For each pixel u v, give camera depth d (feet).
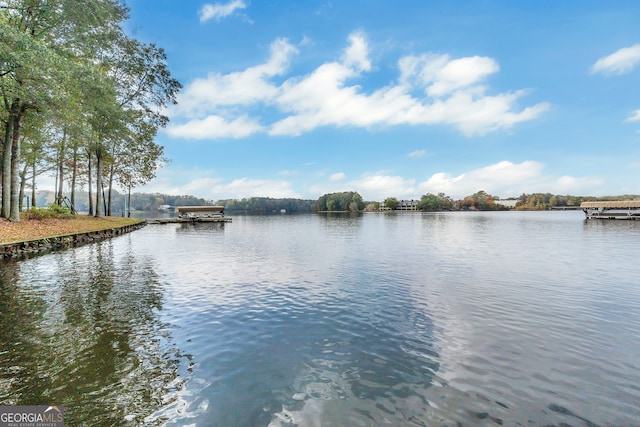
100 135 90.99
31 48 49.93
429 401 13.46
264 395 13.89
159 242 76.33
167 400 13.48
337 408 12.98
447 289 31.94
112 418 12.31
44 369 15.85
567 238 82.43
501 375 15.58
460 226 139.54
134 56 106.11
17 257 51.21
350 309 25.77
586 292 30.58
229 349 18.47
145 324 22.26
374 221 197.98
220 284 34.12
